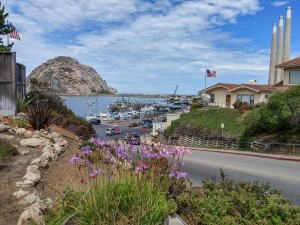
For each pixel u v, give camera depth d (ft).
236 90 145.28
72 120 47.78
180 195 17.37
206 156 65.92
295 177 39.37
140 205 13.12
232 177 39.42
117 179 14.38
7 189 16.97
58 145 27.12
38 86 53.78
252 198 16.75
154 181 16.30
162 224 13.71
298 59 110.11
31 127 31.81
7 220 14.19
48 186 18.78
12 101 33.81
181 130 130.72
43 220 14.20
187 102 457.27
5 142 23.50
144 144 18.49
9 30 53.93
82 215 13.19
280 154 67.41
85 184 15.02
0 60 33.63
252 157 64.18
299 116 73.46
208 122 122.93
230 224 14.29
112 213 12.84
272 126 83.82
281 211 14.82
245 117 101.30
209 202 16.16
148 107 493.77
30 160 21.91
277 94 80.79
